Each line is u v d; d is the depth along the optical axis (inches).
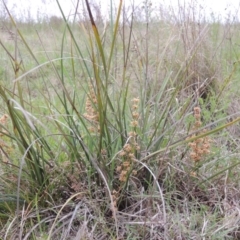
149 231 61.6
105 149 68.3
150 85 88.7
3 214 64.5
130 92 91.7
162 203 64.6
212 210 68.4
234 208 66.1
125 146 63.0
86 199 64.0
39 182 67.3
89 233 60.2
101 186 67.7
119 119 68.2
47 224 65.2
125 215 65.9
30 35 148.4
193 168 70.6
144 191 68.4
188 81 102.1
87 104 70.2
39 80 110.9
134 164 66.1
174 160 73.4
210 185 72.4
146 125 73.3
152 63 110.4
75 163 68.1
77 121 74.9
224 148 81.9
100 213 63.4
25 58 145.7
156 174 68.0
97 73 59.7
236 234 62.0
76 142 73.2
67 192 68.4
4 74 129.0
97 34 54.7
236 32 135.3
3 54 151.3
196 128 69.8
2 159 69.1
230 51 115.9
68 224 63.6
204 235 59.6
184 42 102.3
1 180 68.7
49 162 72.1
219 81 104.3
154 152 65.4
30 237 61.6
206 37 118.9
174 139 76.0
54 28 127.7
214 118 86.7
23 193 66.6
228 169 71.6
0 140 68.2
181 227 60.9
